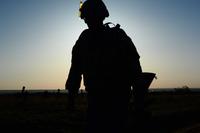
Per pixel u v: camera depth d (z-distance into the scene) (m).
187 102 37.59
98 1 2.78
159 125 16.27
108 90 2.67
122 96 2.68
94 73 2.71
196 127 16.28
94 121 2.69
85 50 2.77
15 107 31.20
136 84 2.60
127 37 2.74
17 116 21.02
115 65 2.67
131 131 2.52
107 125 2.65
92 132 2.69
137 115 2.54
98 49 2.71
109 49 2.68
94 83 2.70
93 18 2.75
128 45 2.70
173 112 22.97
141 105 2.56
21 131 14.84
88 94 2.76
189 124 17.41
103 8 2.77
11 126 15.93
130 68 2.66
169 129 15.41
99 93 2.69
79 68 2.88
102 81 2.67
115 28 2.75
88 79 2.75
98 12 2.73
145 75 2.59
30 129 15.33
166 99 46.59
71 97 2.97
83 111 23.23
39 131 14.93
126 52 2.68
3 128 15.39
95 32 2.75
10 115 21.95
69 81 2.94
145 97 2.59
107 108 2.67
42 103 37.62
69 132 14.66
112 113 2.65
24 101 37.47
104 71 2.67
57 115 20.75
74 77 2.91
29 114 22.41
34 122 17.33
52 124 16.86
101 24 2.78
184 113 22.28
